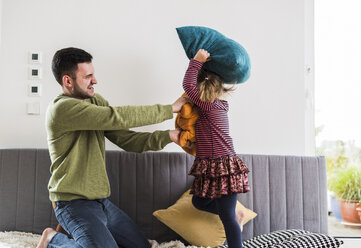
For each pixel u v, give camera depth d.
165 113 1.58
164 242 1.81
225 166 1.57
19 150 1.94
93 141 1.59
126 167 1.93
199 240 1.75
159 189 1.92
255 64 2.12
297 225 1.93
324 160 1.98
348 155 2.26
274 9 2.13
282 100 2.11
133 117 1.51
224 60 1.54
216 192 1.56
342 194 2.25
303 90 2.12
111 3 2.10
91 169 1.55
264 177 1.95
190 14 2.11
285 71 2.12
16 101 2.05
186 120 1.65
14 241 1.68
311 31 2.24
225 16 2.12
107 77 2.09
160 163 1.94
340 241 1.62
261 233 1.92
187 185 1.94
